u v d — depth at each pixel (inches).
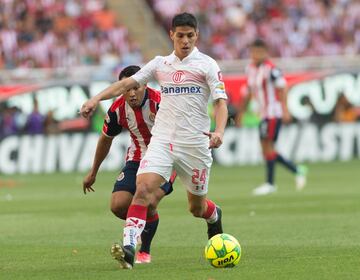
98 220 1939.0
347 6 5039.4
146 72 1213.1
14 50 4416.8
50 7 4618.6
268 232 1644.9
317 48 4904.0
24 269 1213.1
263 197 2458.2
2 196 2650.1
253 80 2620.6
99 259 1309.1
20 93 3644.2
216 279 1076.5
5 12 4500.5
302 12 4987.7
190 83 1194.6
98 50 4530.0
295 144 3774.6
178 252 1382.9
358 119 3831.2
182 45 1187.9
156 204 1234.6
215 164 3782.0
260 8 4977.9
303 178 2711.6
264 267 1173.7
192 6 4904.0
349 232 1615.4
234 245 1176.2
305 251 1354.6
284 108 2610.7
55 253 1392.7
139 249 1346.0
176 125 1200.8
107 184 3051.2
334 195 2475.4
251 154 3782.0
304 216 1935.3
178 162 1210.0
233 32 4859.7
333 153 3811.5
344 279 1069.1
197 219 1908.2
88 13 4687.5
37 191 2817.4
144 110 1262.3
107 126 1283.2
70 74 3774.6
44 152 3646.7
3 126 3627.0
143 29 4803.2
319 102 3806.6
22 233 1700.3
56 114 3661.4
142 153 1282.0
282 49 4869.6
